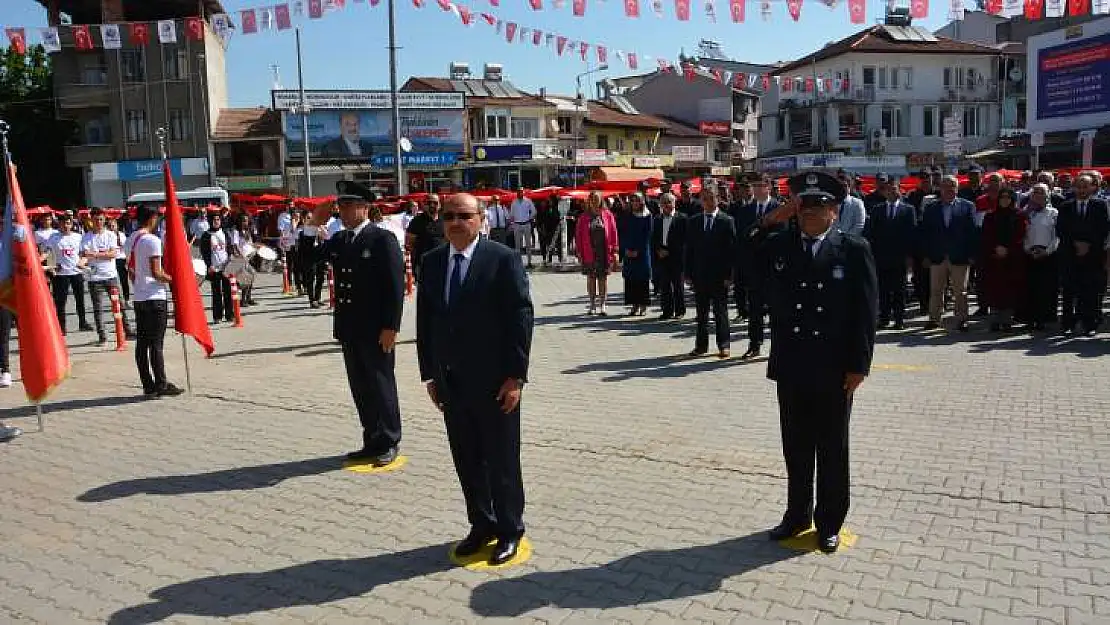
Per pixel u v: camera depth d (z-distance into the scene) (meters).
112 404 8.72
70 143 49.16
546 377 9.37
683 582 4.41
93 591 4.58
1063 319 11.07
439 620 4.12
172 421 7.99
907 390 8.14
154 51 43.56
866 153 51.19
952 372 8.88
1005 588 4.20
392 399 6.55
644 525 5.16
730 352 10.48
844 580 4.36
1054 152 39.88
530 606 4.22
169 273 8.91
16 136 49.09
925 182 12.72
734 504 5.45
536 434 7.13
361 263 6.41
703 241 9.98
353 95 46.16
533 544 4.96
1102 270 10.60
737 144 66.44
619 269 22.27
